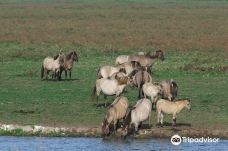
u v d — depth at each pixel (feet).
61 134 254.88
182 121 270.26
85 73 408.46
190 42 578.66
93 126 262.67
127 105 251.39
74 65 442.50
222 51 529.45
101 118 274.98
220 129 259.60
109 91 289.53
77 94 327.67
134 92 333.62
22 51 511.40
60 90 339.77
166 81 289.94
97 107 295.07
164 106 259.80
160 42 579.48
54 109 290.97
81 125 264.11
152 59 388.98
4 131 257.55
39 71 412.77
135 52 521.24
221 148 238.89
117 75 297.53
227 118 276.62
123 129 249.34
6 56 483.10
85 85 358.84
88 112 285.23
